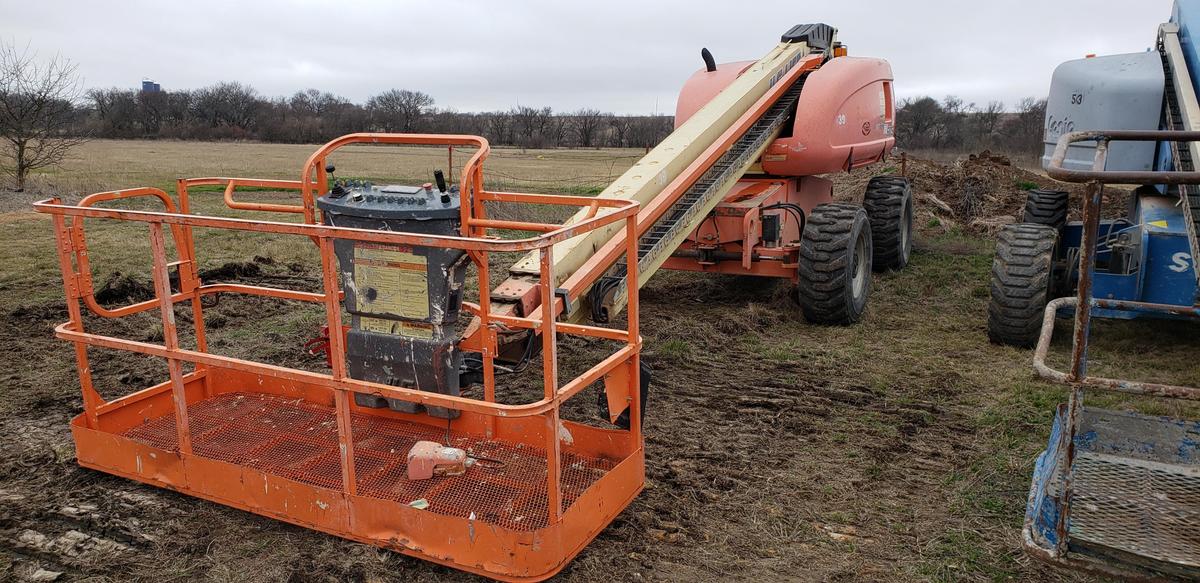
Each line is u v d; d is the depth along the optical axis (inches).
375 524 132.0
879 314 281.9
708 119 246.1
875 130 314.2
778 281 331.0
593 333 149.3
